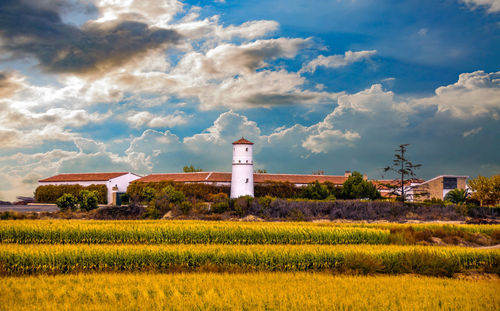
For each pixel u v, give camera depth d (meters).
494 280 22.67
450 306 15.99
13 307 15.04
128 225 33.53
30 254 21.42
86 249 22.41
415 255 23.33
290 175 86.00
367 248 25.22
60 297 16.27
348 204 58.62
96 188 86.50
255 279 19.77
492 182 63.38
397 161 66.62
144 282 18.73
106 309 14.96
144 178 89.56
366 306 15.59
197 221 42.81
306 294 16.86
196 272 21.52
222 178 80.25
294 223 41.47
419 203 61.88
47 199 89.12
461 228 39.75
